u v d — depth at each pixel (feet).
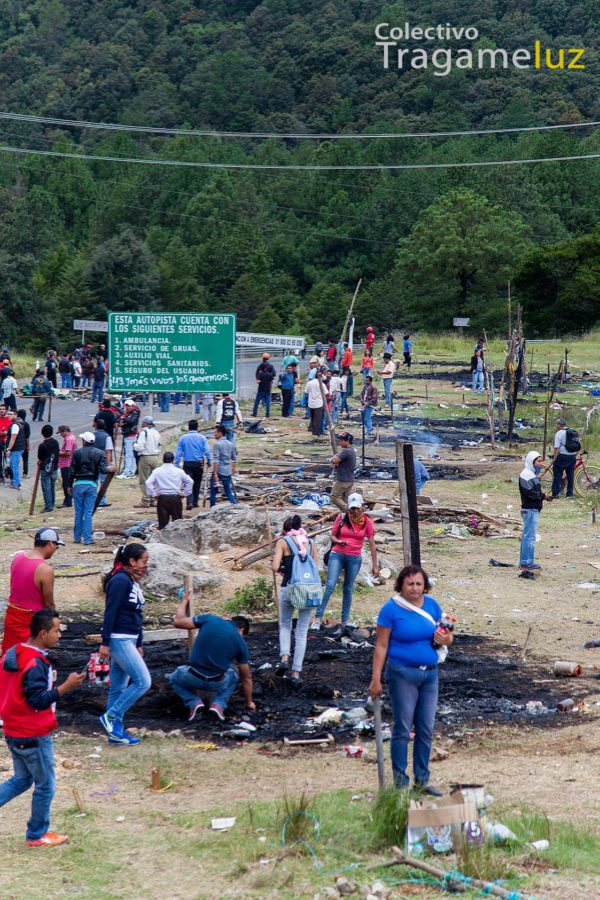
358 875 20.80
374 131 545.85
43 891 20.33
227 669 33.47
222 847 22.38
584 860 21.45
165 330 80.89
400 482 27.32
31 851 22.47
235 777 27.86
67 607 47.78
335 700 35.14
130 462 88.43
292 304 410.52
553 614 47.47
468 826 21.98
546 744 30.35
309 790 26.45
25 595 30.48
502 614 47.34
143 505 73.51
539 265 258.57
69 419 120.37
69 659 39.19
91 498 60.75
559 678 37.76
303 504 63.72
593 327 253.85
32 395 116.37
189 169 503.20
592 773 27.53
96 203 484.33
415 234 342.03
